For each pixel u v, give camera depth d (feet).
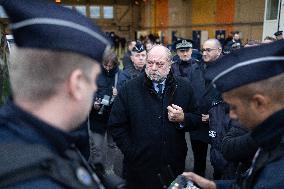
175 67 13.01
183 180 4.27
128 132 7.52
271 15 33.73
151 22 79.82
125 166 7.79
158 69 6.99
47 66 2.24
